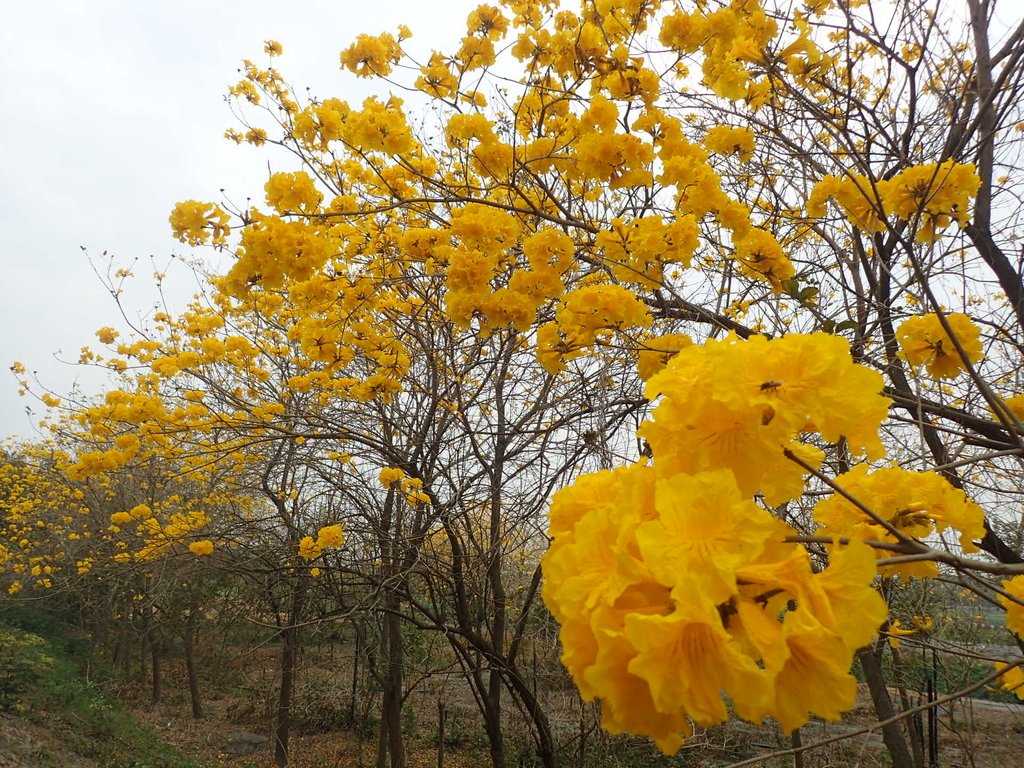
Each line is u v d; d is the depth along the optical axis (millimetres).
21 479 13391
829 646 689
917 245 3246
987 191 3254
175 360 5441
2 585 13336
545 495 5012
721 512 709
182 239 2861
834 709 683
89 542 10336
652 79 2854
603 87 2977
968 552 1274
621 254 2615
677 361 889
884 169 3223
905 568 1271
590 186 3426
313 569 6172
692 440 838
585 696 711
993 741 6492
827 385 800
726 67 2502
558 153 3092
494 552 5543
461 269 2836
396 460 5809
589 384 4688
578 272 4008
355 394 4742
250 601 7941
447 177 4730
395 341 4574
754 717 644
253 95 4672
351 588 7906
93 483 10781
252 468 7711
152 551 6734
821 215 2438
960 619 3920
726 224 2592
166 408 6426
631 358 4008
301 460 6301
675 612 637
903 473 1299
